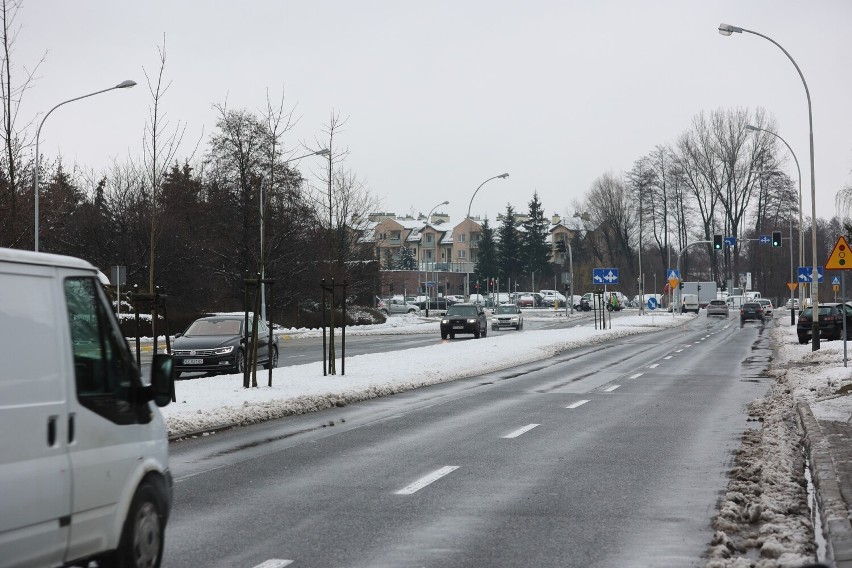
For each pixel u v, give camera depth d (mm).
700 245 142625
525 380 26969
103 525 6168
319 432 15812
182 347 28016
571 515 9352
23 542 5359
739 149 102500
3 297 5414
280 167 55500
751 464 12297
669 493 10484
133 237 64500
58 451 5723
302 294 68625
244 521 9078
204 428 15812
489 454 13391
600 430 16031
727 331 64000
